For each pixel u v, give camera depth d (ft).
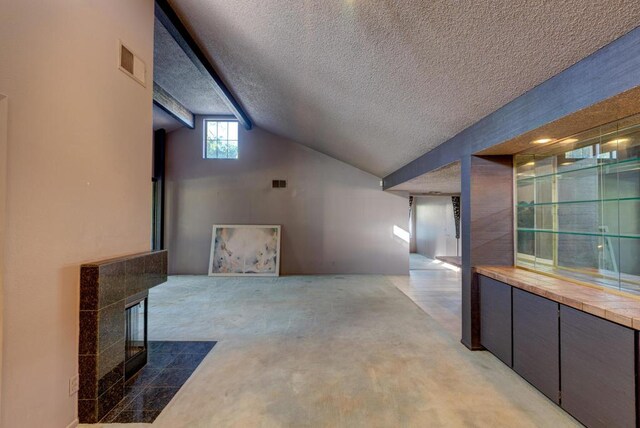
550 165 9.47
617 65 5.03
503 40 6.02
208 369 9.00
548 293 7.09
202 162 24.16
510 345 8.59
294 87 13.03
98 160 7.02
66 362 6.23
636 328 5.09
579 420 6.27
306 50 9.52
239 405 7.26
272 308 15.23
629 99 5.26
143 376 8.61
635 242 6.98
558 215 9.16
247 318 13.69
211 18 10.17
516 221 10.21
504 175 10.27
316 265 24.32
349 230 24.43
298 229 24.31
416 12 6.20
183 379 8.45
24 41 5.17
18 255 5.14
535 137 7.87
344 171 24.44
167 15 10.38
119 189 7.77
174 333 11.87
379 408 7.11
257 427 6.49
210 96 20.11
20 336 5.19
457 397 7.52
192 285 20.43
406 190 23.62
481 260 10.30
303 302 16.34
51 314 5.83
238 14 9.11
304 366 9.16
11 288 5.01
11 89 4.95
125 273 7.61
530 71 6.59
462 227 10.87
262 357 9.77
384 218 24.41
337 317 13.83
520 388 7.90
